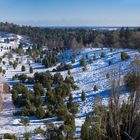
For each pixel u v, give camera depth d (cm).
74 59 7675
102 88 5238
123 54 6625
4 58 9475
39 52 9656
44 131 2700
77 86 5491
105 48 9250
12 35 16950
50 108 4022
